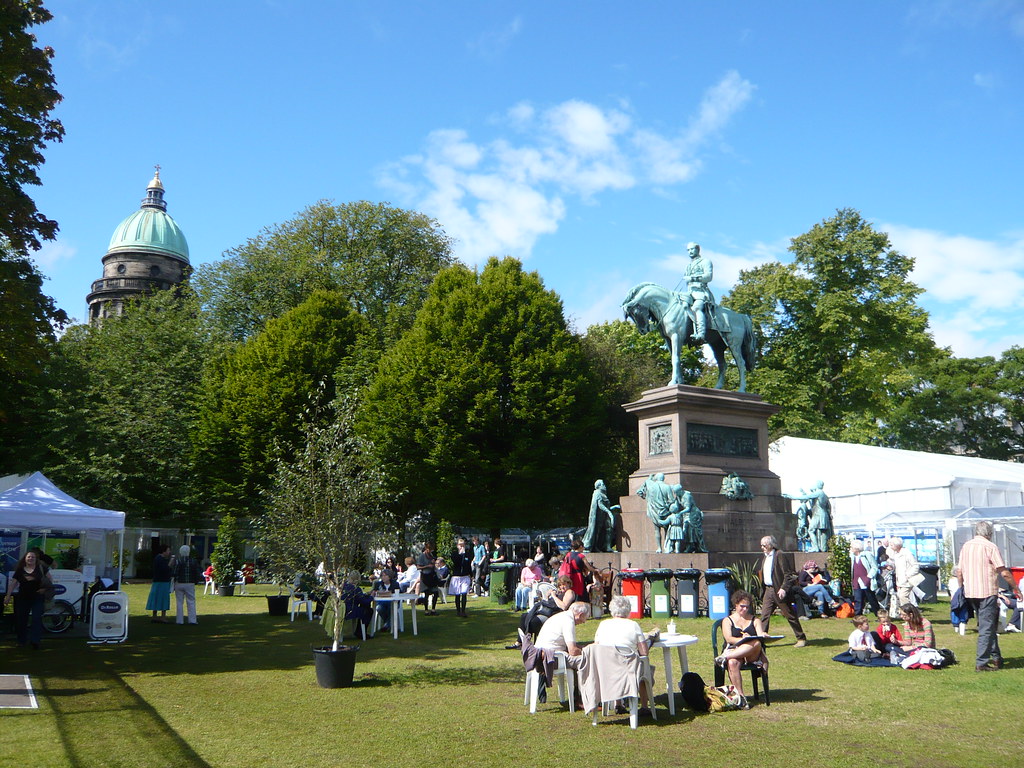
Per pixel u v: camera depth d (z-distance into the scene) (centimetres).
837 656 1333
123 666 1369
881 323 4897
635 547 2270
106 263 9319
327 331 4056
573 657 989
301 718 960
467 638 1739
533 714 983
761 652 1016
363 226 4819
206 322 4900
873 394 5162
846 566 2166
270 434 3747
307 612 2227
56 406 4059
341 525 1224
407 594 1759
